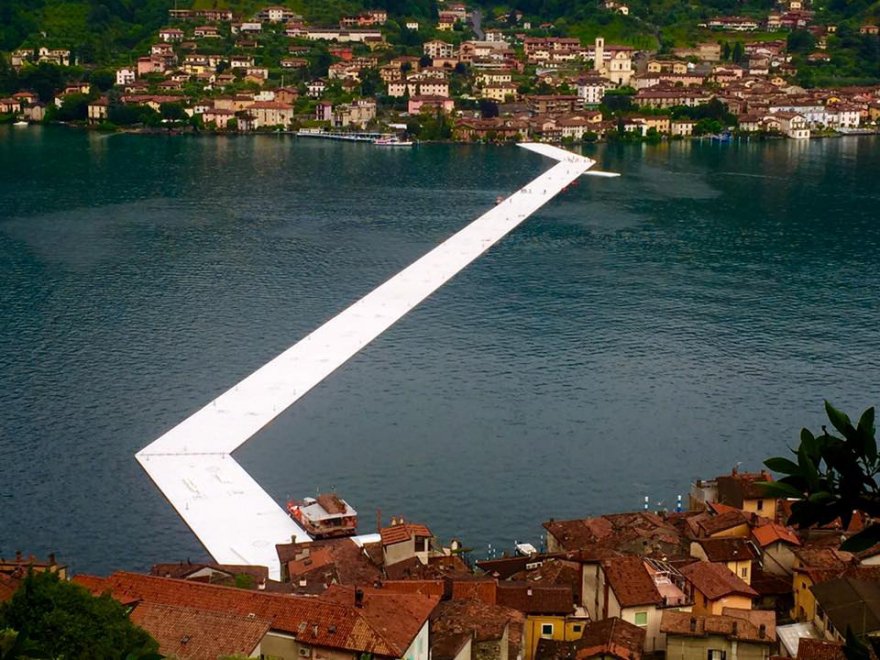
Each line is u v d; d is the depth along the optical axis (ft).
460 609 395.75
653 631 417.69
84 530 550.36
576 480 616.80
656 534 498.28
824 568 448.65
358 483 611.06
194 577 435.12
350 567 466.29
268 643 347.56
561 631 420.77
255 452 651.25
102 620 319.88
